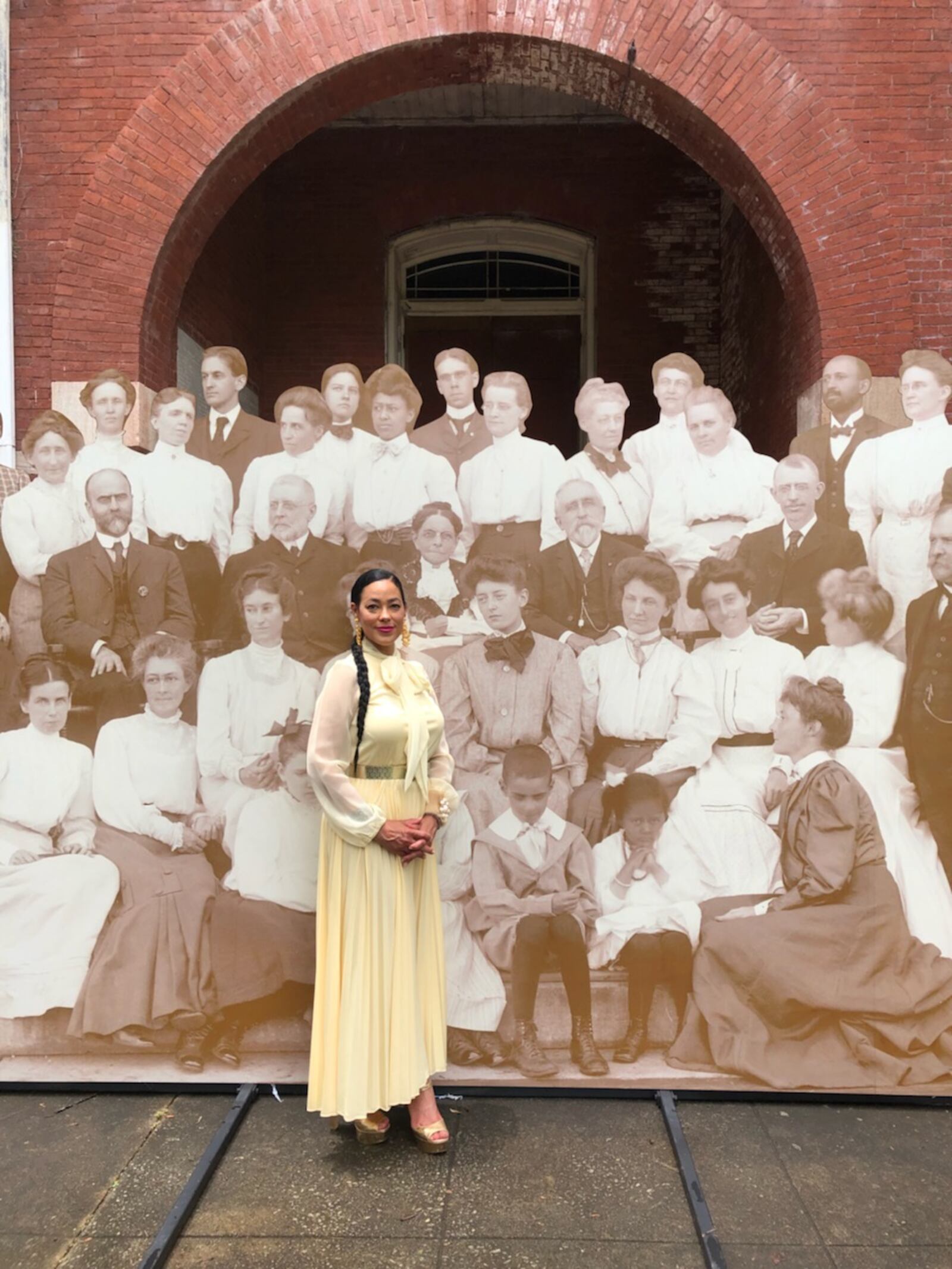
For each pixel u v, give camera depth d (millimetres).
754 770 3242
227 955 3305
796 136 5355
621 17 5387
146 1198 2623
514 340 9758
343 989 2799
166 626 3291
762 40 5336
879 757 3215
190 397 3252
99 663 3293
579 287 9422
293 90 5484
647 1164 2785
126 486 3268
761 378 7281
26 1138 2945
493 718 3254
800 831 3236
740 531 3203
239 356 3242
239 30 5445
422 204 8898
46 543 3285
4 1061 3318
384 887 2797
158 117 5473
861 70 5332
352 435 3234
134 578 3281
